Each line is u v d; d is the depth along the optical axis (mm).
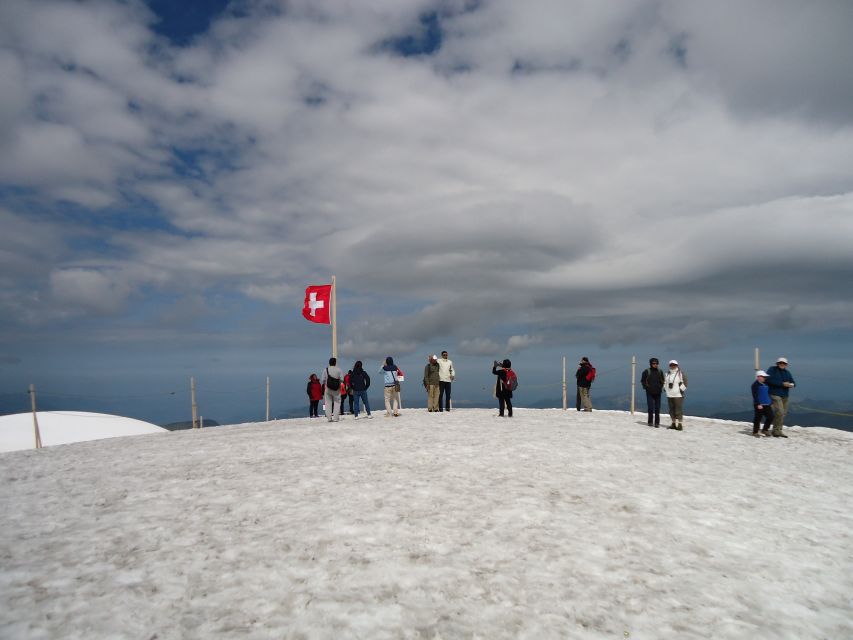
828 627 4332
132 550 5801
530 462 11047
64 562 5445
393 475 9695
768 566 5613
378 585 4898
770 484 9648
